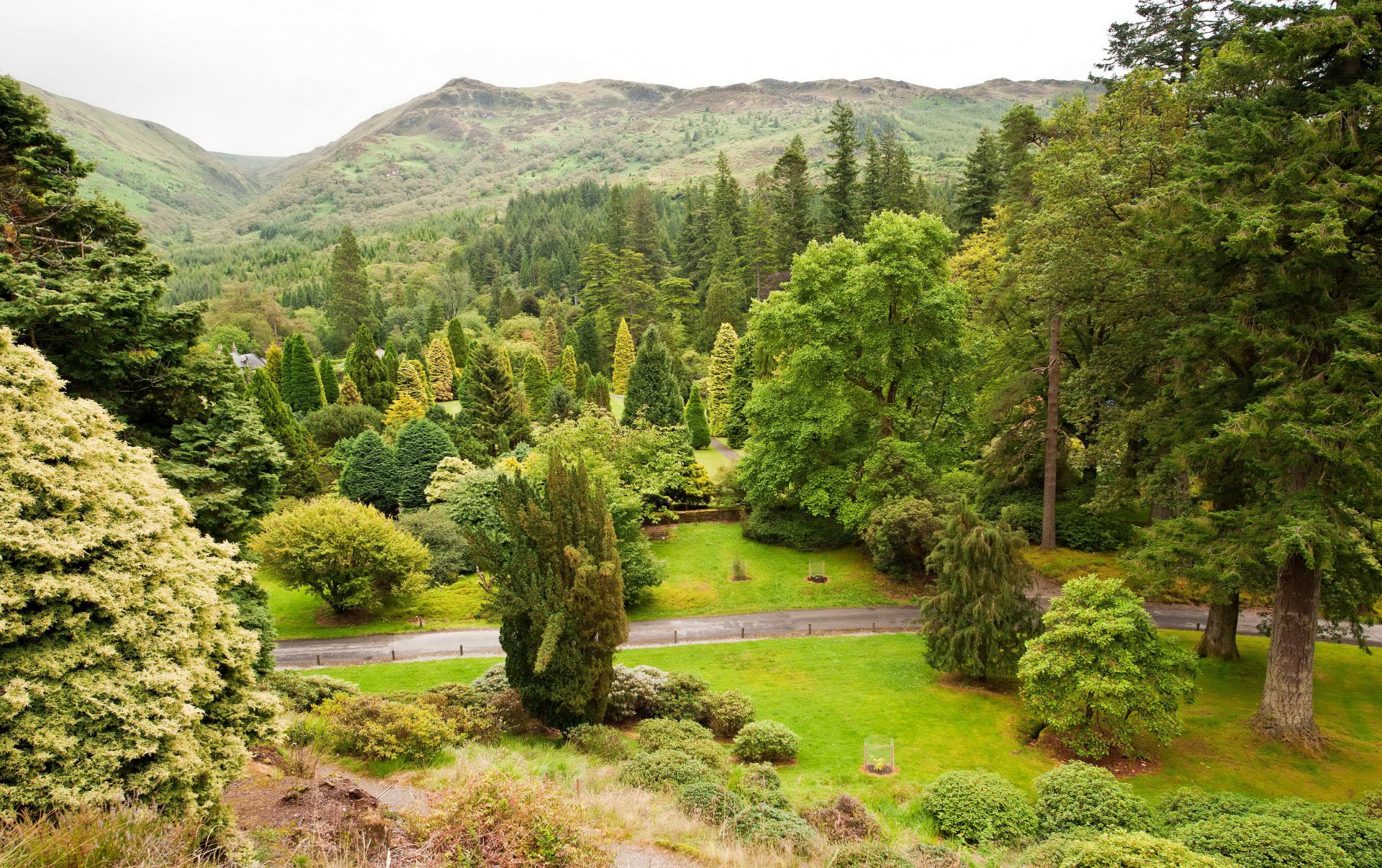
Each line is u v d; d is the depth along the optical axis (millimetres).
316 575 26688
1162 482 20531
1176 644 16297
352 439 46406
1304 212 13930
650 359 43406
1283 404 14422
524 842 7125
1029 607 19750
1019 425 30438
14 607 6391
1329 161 14648
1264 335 15273
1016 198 42750
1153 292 20719
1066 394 26047
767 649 23797
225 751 7801
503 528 31953
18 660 6301
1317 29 14000
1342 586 16766
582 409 40656
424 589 29328
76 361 12336
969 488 32500
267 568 27641
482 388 46219
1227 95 18422
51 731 6160
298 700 15234
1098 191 23281
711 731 16750
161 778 6637
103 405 12750
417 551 28047
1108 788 12141
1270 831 10086
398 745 11844
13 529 6477
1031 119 40938
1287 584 16438
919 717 18297
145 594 7309
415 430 39125
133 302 12336
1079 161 24203
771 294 33812
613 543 15539
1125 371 23469
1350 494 15188
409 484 38188
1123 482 22953
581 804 9734
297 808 8609
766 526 34656
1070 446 30906
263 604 15141
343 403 57000
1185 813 11664
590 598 14891
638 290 83312
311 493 38531
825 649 23594
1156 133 24578
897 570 29375
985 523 20062
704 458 53500
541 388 56500
